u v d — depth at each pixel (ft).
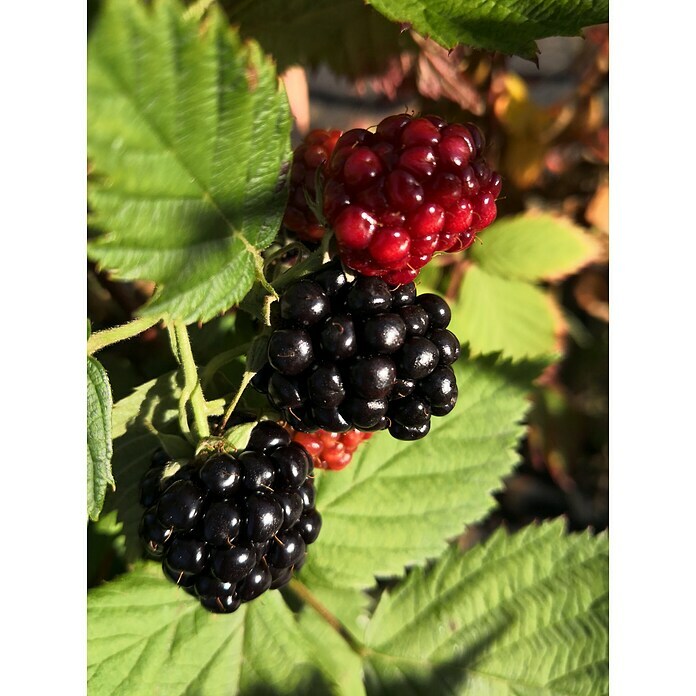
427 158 0.31
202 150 0.27
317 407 0.32
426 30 0.33
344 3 0.46
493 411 0.48
